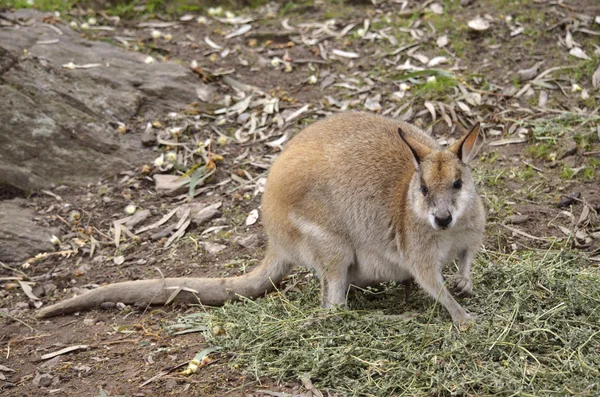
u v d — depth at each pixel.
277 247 9.88
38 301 10.41
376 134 9.57
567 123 12.87
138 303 10.03
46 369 8.77
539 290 8.83
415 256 8.96
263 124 13.70
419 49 15.04
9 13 16.02
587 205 11.03
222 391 8.05
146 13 16.91
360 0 16.62
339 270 9.49
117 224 11.82
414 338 8.27
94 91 13.89
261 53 15.59
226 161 12.95
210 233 11.52
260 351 8.50
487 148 12.62
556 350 7.95
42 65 14.02
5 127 12.75
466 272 9.10
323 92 14.40
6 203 12.17
